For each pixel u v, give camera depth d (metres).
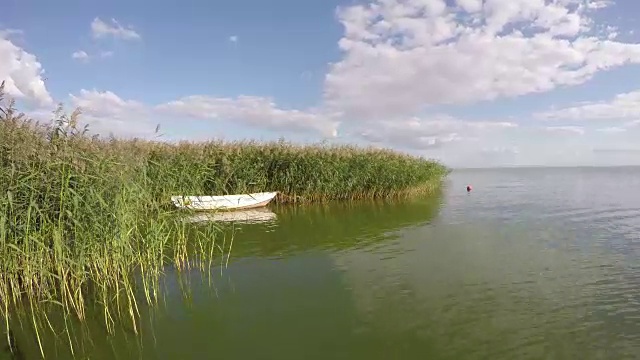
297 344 7.31
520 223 19.78
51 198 8.29
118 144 11.30
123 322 8.09
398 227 18.56
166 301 9.20
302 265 12.12
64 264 8.10
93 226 8.07
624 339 7.35
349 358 6.83
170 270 11.41
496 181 73.69
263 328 7.95
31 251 7.69
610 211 23.91
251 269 11.67
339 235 16.56
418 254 13.48
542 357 6.77
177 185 12.27
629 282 10.43
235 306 8.97
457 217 21.69
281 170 26.30
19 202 8.04
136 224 8.95
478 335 7.58
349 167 27.12
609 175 101.94
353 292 9.88
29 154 8.21
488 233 17.23
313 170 25.83
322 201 26.73
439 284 10.43
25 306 8.59
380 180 28.30
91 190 7.96
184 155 21.95
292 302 9.23
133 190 8.70
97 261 8.72
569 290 9.90
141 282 10.27
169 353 6.96
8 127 8.38
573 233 17.14
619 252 13.66
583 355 6.82
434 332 7.72
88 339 7.39
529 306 8.91
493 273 11.37
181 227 11.95
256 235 16.44
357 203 27.23
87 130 9.12
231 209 22.61
